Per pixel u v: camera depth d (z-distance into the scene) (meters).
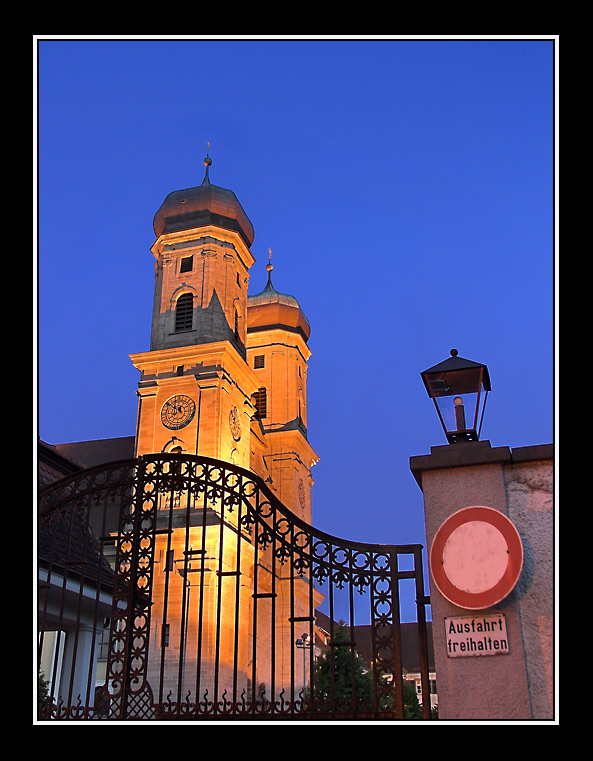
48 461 16.44
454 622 7.71
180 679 8.42
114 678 8.55
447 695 7.49
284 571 54.38
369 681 34.03
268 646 50.28
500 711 7.33
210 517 43.12
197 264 56.47
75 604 16.14
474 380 8.76
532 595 7.68
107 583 16.25
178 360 52.66
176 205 58.19
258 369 71.56
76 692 16.62
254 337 72.81
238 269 58.81
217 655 8.45
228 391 52.09
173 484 9.50
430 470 8.30
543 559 7.78
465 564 7.77
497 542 7.75
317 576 8.76
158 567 42.03
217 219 57.81
